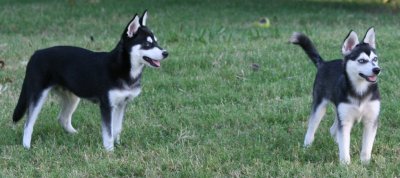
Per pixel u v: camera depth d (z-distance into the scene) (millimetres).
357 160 6508
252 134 7512
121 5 18625
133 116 8258
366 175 6039
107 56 6977
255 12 17734
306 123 7918
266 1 19609
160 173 6348
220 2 19250
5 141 7402
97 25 16016
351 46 6383
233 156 6703
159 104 8758
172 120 8016
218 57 10852
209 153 6816
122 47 6875
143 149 7082
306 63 10492
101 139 7434
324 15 17219
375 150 6891
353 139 7203
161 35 13750
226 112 8273
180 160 6543
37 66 7168
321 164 6414
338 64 6746
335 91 6504
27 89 7211
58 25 16078
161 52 6828
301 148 6914
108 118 6965
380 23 15898
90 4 18703
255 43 12266
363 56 6129
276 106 8469
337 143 6852
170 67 10453
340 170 6160
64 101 7641
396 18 16812
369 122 6402
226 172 6340
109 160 6605
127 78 6930
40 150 6961
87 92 7059
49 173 6340
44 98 7211
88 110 8539
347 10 18438
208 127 7828
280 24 15805
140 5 18656
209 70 10320
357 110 6270
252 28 14867
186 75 10086
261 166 6375
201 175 6156
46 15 17156
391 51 11102
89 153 6926
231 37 13023
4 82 10000
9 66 11031
